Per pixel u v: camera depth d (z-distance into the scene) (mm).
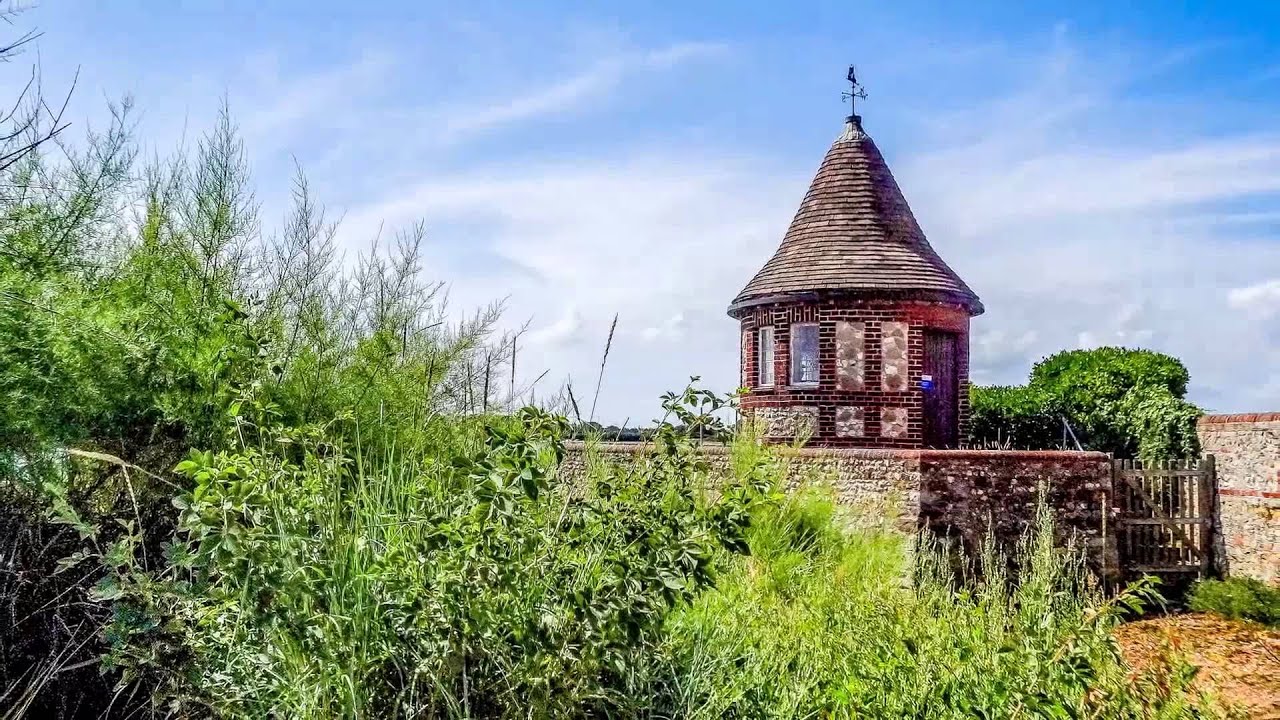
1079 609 5297
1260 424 15078
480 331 9898
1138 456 19625
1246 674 10227
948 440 19219
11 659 5406
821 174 20625
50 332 6055
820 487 11797
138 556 5949
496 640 4453
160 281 7516
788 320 19109
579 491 5578
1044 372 22984
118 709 5609
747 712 5160
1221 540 16062
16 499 5746
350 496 5094
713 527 5066
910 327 18547
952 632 5703
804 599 6953
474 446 6746
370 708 4473
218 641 4785
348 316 10094
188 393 6559
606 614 4512
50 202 7781
